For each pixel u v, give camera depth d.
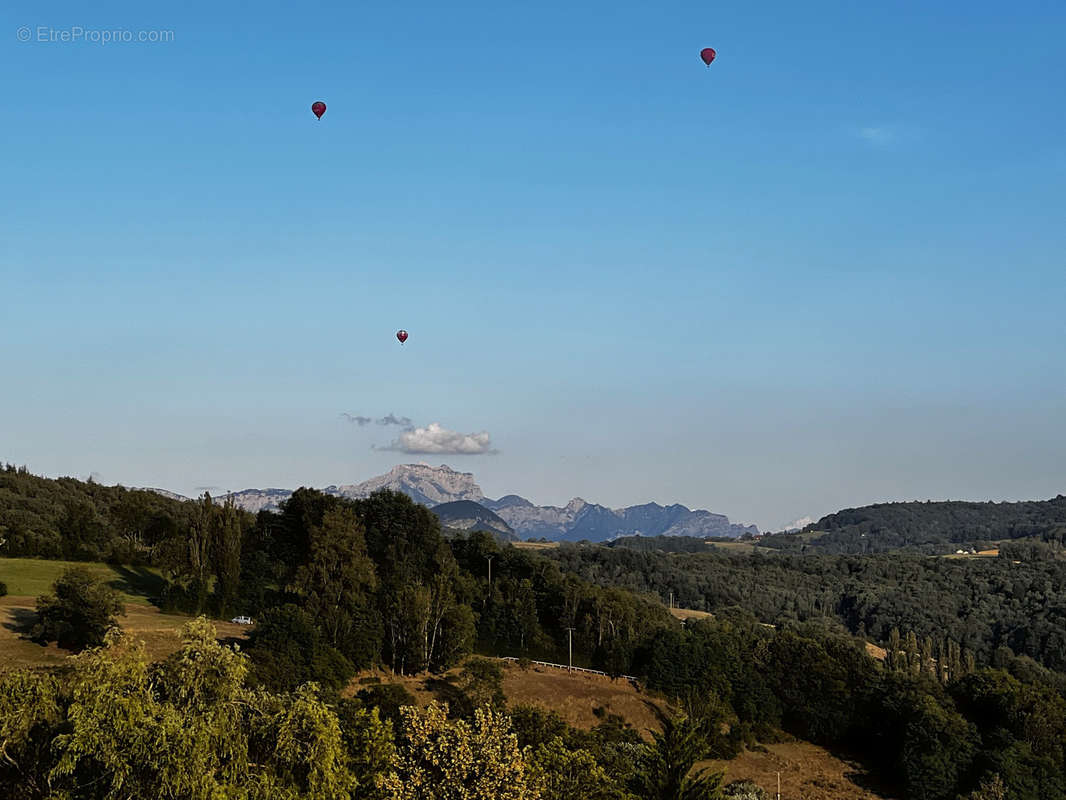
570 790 45.16
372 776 40.81
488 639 124.19
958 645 156.50
